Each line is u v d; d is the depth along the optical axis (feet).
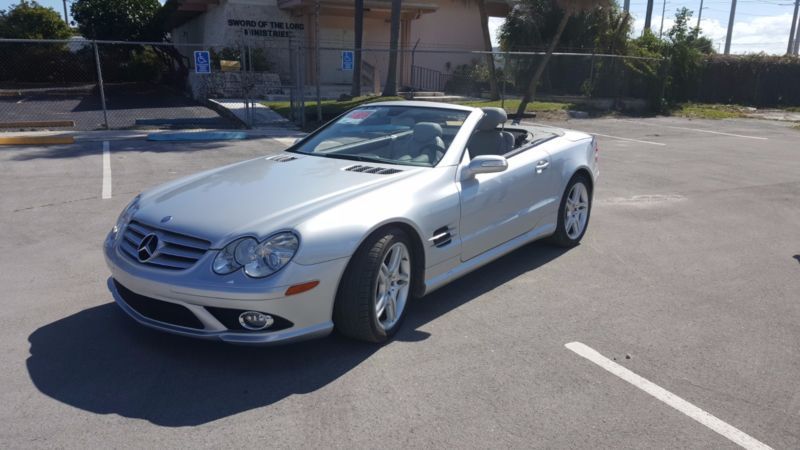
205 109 63.26
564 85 78.43
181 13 85.61
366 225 11.53
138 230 11.89
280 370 11.35
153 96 77.51
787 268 17.99
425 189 13.25
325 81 81.15
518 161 16.38
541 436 9.52
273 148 37.37
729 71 89.66
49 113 57.16
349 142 16.02
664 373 11.59
